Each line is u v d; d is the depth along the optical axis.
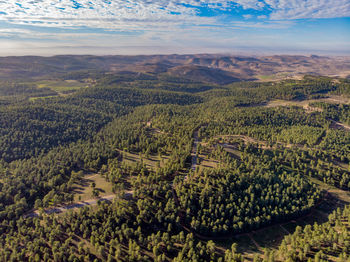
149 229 130.12
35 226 134.12
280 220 142.88
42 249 116.94
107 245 119.38
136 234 122.75
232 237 130.88
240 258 109.19
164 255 110.94
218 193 147.38
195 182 160.88
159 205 138.50
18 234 126.06
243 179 159.62
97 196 155.12
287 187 160.00
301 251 108.69
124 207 139.12
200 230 130.12
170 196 148.50
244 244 125.94
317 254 100.56
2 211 142.62
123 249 117.62
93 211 139.62
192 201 143.12
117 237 124.56
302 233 127.00
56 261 110.06
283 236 133.00
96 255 114.12
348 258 97.12
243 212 138.00
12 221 134.62
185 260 106.00
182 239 121.56
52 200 156.38
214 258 113.00
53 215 135.25
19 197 159.62
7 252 114.94
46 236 124.75
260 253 119.25
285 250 107.56
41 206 150.50
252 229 135.50
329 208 156.50
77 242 122.31
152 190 152.25
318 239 109.81
